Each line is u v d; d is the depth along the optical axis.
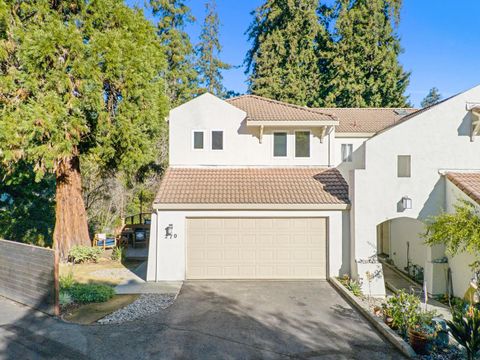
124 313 10.94
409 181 14.50
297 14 40.00
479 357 7.88
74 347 8.53
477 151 14.47
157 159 29.25
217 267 15.23
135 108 18.03
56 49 15.73
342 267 15.09
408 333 8.69
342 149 21.39
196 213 15.07
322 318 10.71
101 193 28.59
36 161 16.22
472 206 12.12
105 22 18.31
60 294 11.65
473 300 11.63
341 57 38.97
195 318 10.61
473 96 14.52
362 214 14.45
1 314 10.62
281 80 39.53
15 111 15.52
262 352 8.41
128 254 20.41
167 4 39.31
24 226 26.08
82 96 16.80
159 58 21.09
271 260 15.29
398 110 25.20
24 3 16.27
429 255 14.24
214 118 18.88
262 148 18.94
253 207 14.91
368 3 39.31
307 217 15.27
